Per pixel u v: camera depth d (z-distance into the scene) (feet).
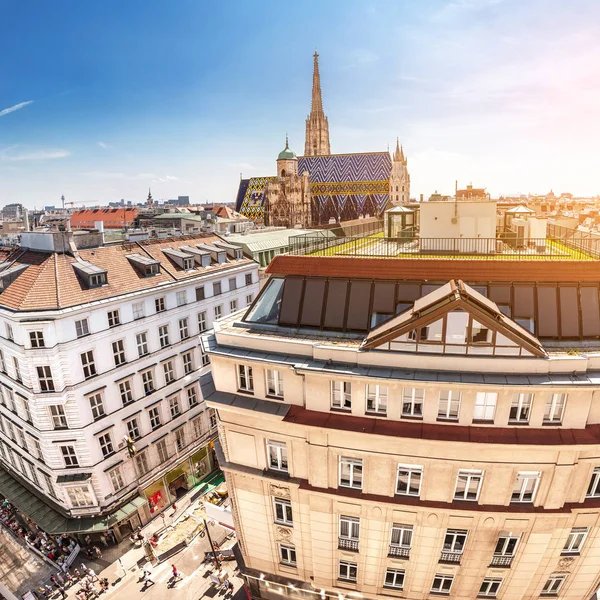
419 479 67.67
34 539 130.11
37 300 108.58
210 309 153.38
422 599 76.79
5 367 119.44
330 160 517.55
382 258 72.90
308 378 67.31
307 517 76.38
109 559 122.11
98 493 120.47
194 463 152.05
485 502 66.28
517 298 67.31
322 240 93.25
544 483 63.82
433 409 63.05
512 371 60.44
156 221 359.87
